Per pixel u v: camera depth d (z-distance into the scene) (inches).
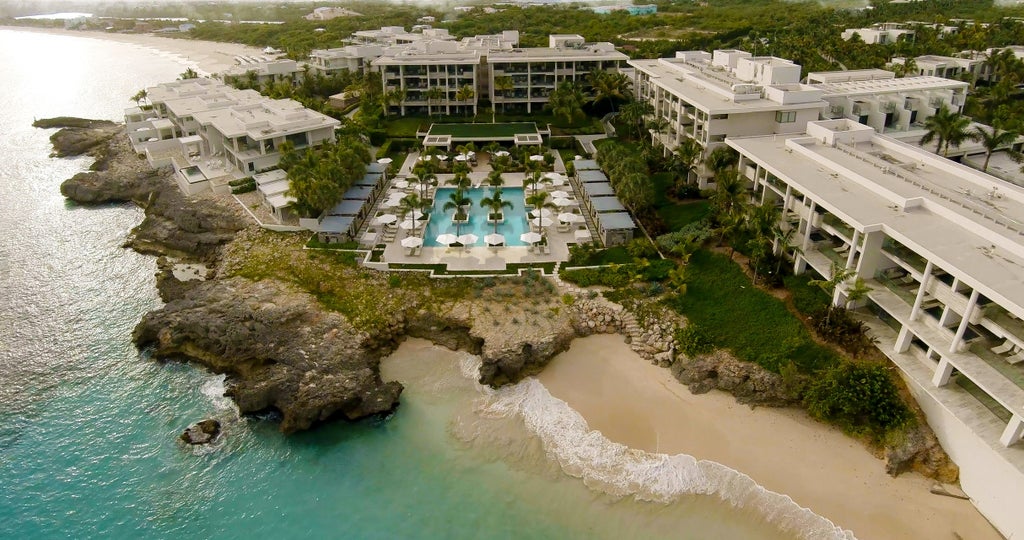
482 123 4940.9
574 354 2511.1
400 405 2303.2
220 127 3954.2
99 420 2277.3
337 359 2404.0
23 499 1977.1
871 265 2322.8
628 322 2605.8
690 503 1915.6
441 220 3508.9
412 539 1843.0
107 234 3681.1
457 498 1959.9
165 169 4315.9
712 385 2313.0
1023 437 1771.7
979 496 1845.5
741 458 2041.1
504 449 2118.6
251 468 2080.5
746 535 1822.1
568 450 2100.1
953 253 1996.8
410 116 5221.5
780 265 2696.9
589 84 5152.6
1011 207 2370.8
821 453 2049.7
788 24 7839.6
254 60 7224.4
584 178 3762.3
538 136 4490.7
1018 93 4886.8
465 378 2420.0
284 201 3422.7
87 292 3078.2
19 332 2760.8
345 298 2770.7
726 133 3474.4
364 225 3481.8
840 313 2340.1
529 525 1868.8
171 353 2581.2
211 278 3100.4
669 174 3816.4
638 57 6412.4
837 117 3855.8
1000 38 5930.1
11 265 3321.9
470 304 2709.2
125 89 7623.0
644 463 2038.6
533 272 2903.5
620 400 2285.9
